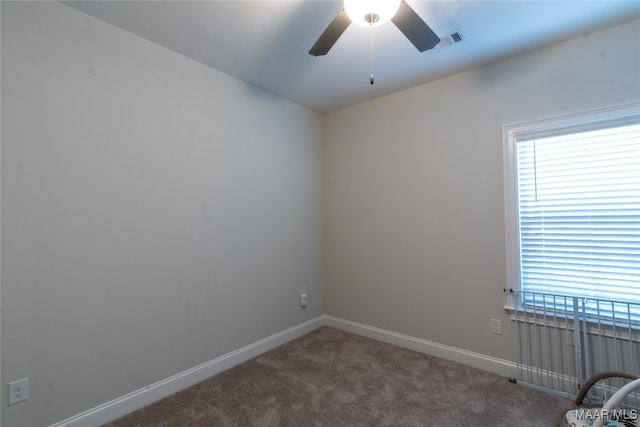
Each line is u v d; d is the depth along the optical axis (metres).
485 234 2.49
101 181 1.88
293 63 2.44
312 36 2.08
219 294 2.52
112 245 1.93
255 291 2.81
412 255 2.89
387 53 2.30
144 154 2.09
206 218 2.44
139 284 2.05
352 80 2.75
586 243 2.12
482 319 2.50
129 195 2.01
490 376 2.37
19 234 1.59
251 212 2.80
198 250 2.38
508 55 2.34
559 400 2.05
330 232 3.55
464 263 2.59
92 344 1.84
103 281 1.89
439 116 2.73
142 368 2.05
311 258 3.43
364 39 2.12
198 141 2.40
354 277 3.33
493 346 2.45
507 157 2.38
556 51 2.19
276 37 2.09
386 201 3.08
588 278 2.11
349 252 3.38
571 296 2.09
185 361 2.28
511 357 2.36
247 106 2.78
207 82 2.47
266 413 1.96
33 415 1.63
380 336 3.10
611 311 2.00
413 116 2.89
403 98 2.96
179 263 2.27
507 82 2.39
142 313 2.06
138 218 2.05
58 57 1.73
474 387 2.22
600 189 2.07
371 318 3.19
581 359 2.05
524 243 2.35
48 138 1.69
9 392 1.56
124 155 1.99
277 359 2.71
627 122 1.97
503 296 2.40
